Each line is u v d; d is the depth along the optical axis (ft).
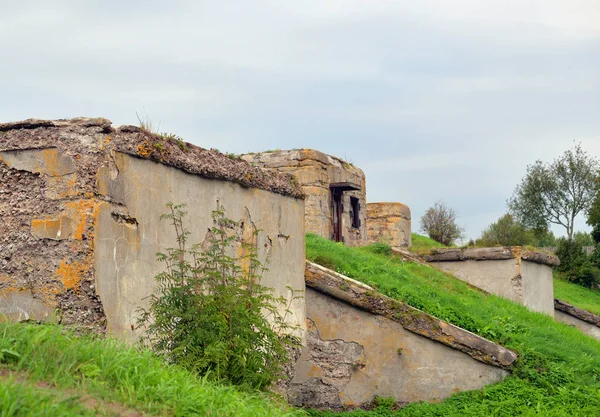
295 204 42.50
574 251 126.62
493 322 51.88
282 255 40.73
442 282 65.10
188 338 27.45
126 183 28.96
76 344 23.04
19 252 27.99
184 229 32.22
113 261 27.99
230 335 28.55
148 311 29.32
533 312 66.59
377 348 44.21
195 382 24.72
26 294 27.68
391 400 43.65
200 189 33.60
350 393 43.91
